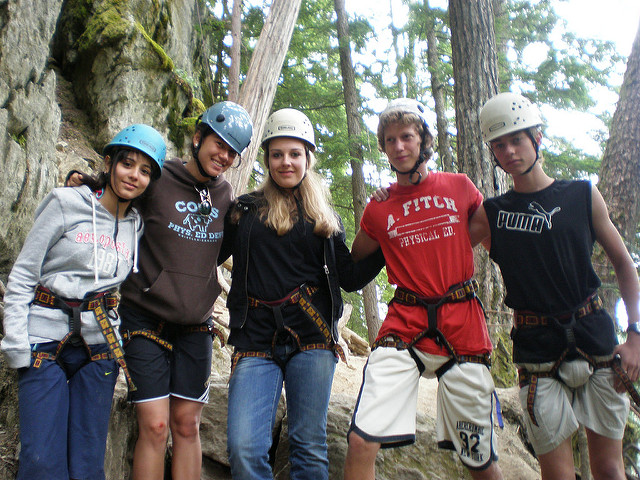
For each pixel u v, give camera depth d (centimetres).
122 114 631
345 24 1184
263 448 241
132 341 261
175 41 798
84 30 649
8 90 356
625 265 258
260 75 659
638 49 575
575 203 259
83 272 236
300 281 267
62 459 218
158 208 269
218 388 354
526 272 262
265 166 282
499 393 468
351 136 1102
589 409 257
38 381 218
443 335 253
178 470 270
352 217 1352
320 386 257
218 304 590
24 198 356
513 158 261
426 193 272
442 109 1163
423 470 332
